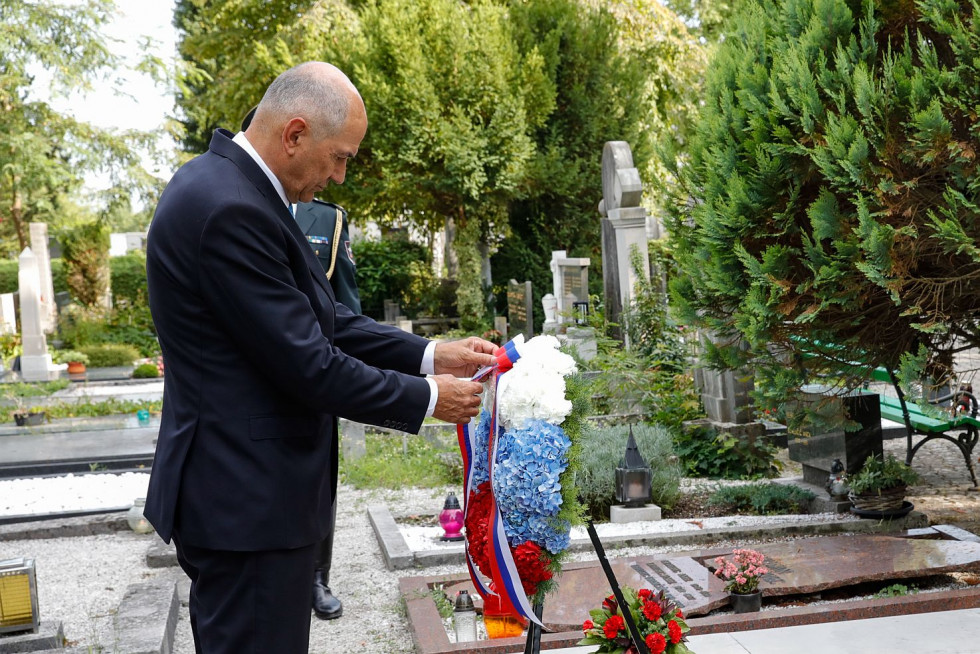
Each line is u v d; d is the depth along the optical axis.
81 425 11.25
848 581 4.43
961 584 4.66
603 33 20.22
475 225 19.56
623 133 20.58
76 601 5.09
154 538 6.41
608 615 3.22
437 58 18.20
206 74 23.78
